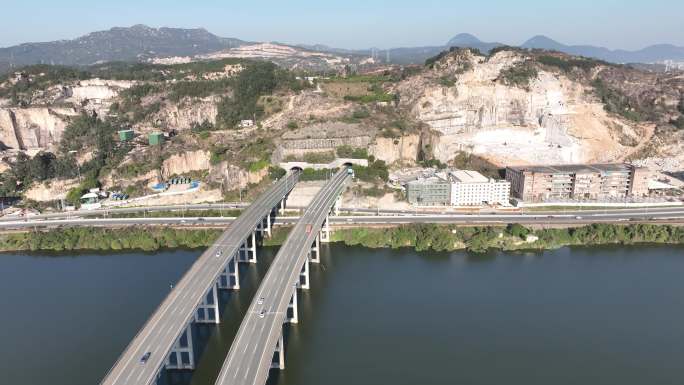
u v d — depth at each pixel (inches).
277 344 6363.2
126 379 4921.3
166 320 5915.4
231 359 5413.4
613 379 6176.2
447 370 6323.8
